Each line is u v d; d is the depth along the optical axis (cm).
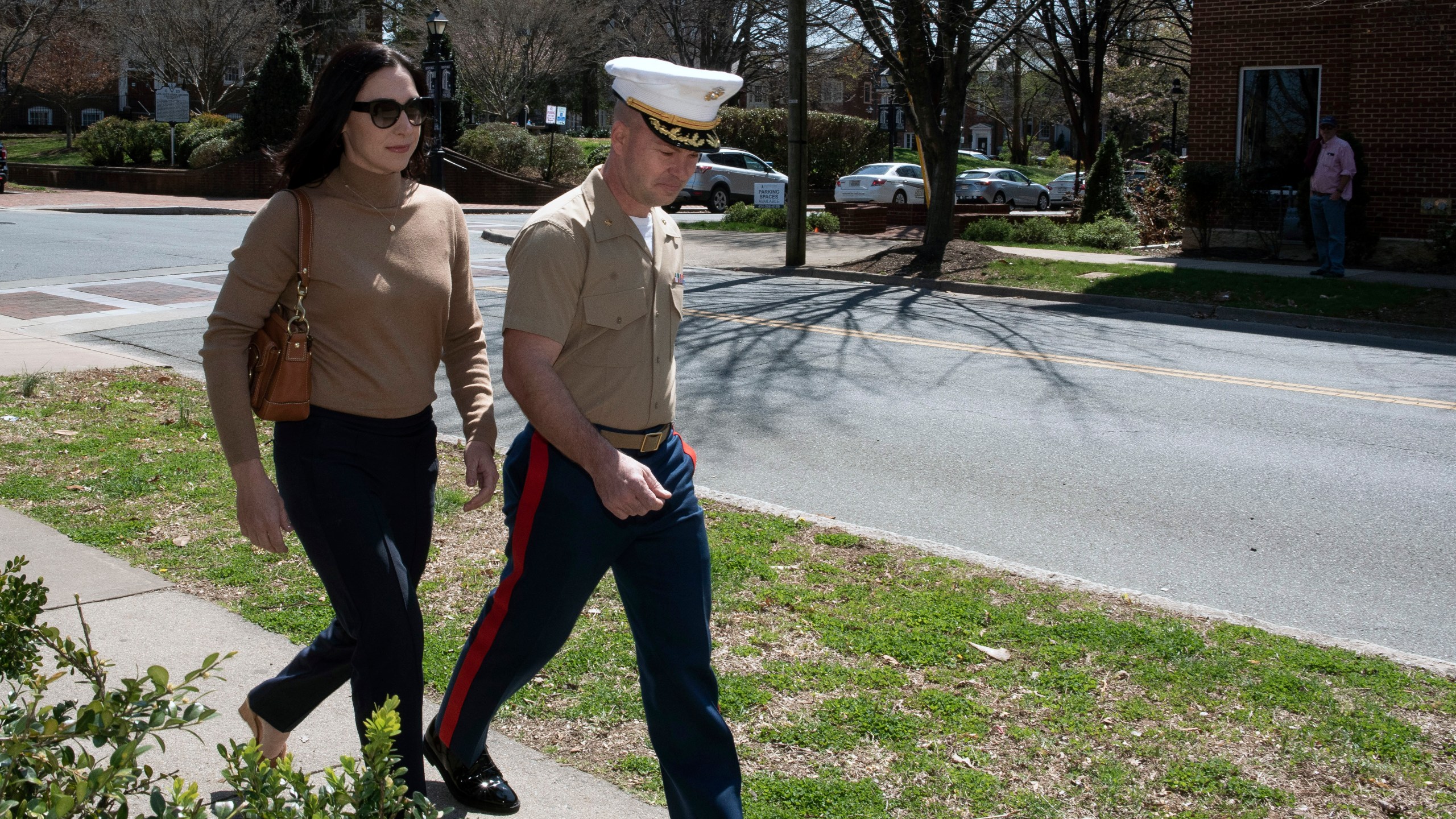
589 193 265
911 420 805
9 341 1012
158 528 520
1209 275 1550
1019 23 1725
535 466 266
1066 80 3609
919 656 400
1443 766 334
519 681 284
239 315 256
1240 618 446
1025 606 451
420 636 263
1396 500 637
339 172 269
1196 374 984
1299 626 464
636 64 258
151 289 1373
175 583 455
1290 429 793
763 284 1594
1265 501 634
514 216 2941
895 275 1661
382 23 4669
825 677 384
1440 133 1681
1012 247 2083
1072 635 421
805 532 542
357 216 267
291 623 417
